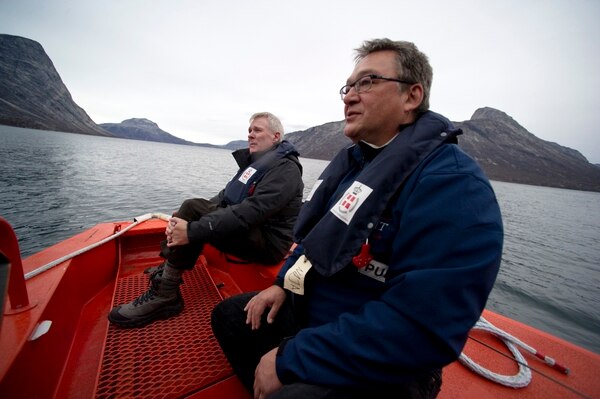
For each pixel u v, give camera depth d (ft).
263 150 8.20
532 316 25.40
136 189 59.93
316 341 2.86
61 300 5.07
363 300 3.50
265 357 3.26
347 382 2.65
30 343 3.67
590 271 41.39
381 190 3.36
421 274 2.60
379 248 3.38
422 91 3.97
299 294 3.95
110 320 5.89
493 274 2.55
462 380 4.51
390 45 4.02
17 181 53.72
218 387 4.71
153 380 4.71
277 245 7.28
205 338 5.76
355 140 4.42
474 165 3.02
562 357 5.01
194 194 60.54
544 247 55.01
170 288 6.21
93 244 6.77
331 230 3.60
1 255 2.33
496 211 2.77
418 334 2.52
